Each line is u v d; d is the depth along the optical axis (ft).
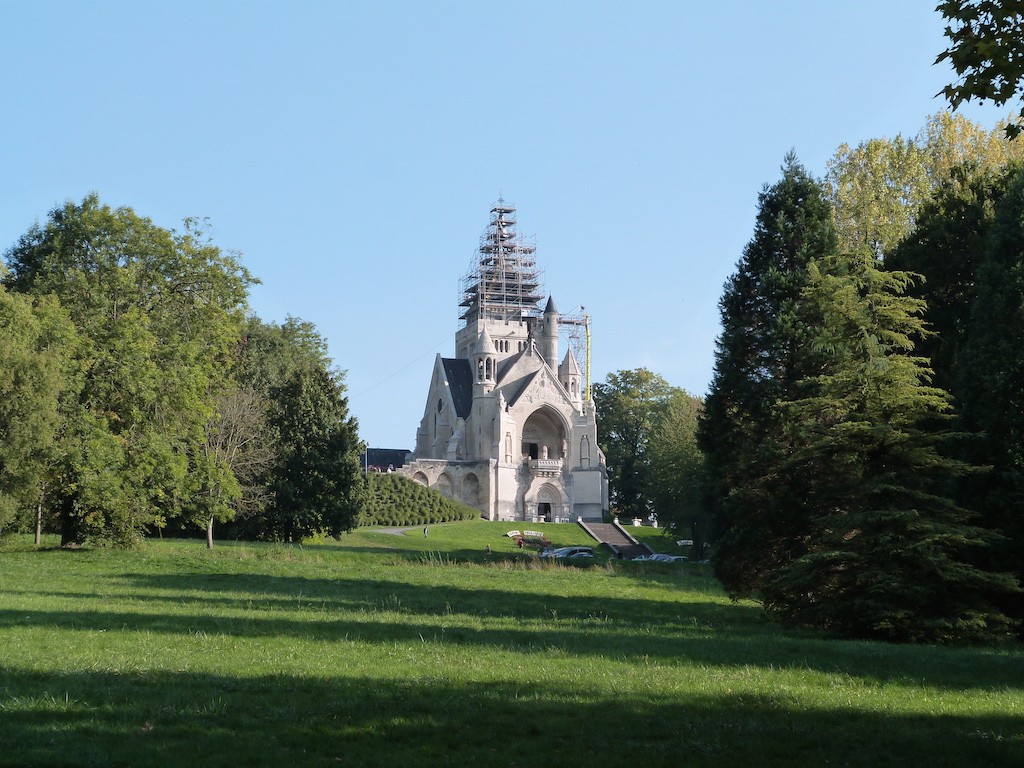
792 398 139.44
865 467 108.99
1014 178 132.05
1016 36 51.62
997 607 108.78
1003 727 54.24
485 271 609.01
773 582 108.37
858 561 102.78
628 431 517.55
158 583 139.03
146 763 42.19
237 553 194.59
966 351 118.83
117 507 186.91
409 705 54.85
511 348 584.81
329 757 44.29
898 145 212.64
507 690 60.18
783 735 50.55
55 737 45.73
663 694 61.11
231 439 234.58
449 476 506.07
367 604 117.70
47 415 165.17
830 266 120.67
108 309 196.44
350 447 269.64
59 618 89.76
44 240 201.26
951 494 118.01
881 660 80.23
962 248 141.49
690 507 328.90
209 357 207.41
